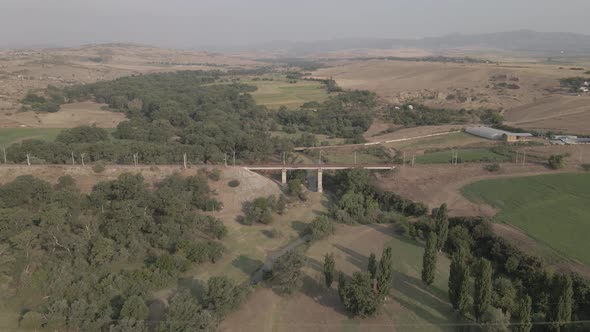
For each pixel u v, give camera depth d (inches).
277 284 3380.9
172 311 2659.9
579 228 3897.6
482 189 5012.3
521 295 3090.6
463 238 3959.2
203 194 5054.1
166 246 3848.4
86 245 3555.6
